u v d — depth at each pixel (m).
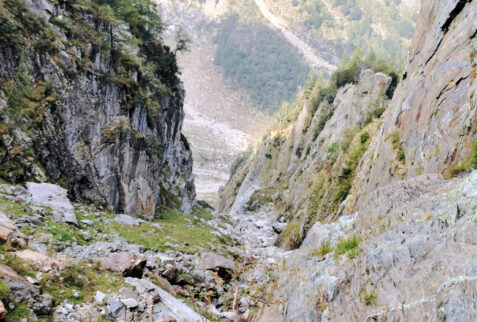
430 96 20.92
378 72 66.50
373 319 8.29
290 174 97.44
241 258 30.44
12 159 26.20
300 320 10.29
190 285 21.25
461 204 8.99
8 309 10.93
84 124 33.03
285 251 43.00
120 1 47.56
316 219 43.72
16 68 28.47
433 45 23.47
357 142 44.50
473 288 6.70
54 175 30.20
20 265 13.29
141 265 17.89
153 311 14.52
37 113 29.02
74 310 12.64
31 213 21.11
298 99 132.75
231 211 96.00
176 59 59.50
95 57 36.44
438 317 6.98
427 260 8.30
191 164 71.31
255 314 14.24
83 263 16.27
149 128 44.59
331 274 10.72
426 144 19.59
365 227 12.80
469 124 15.95
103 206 33.25
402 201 12.24
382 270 9.16
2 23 27.75
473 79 17.50
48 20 32.97
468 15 20.67
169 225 36.47
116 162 35.31
